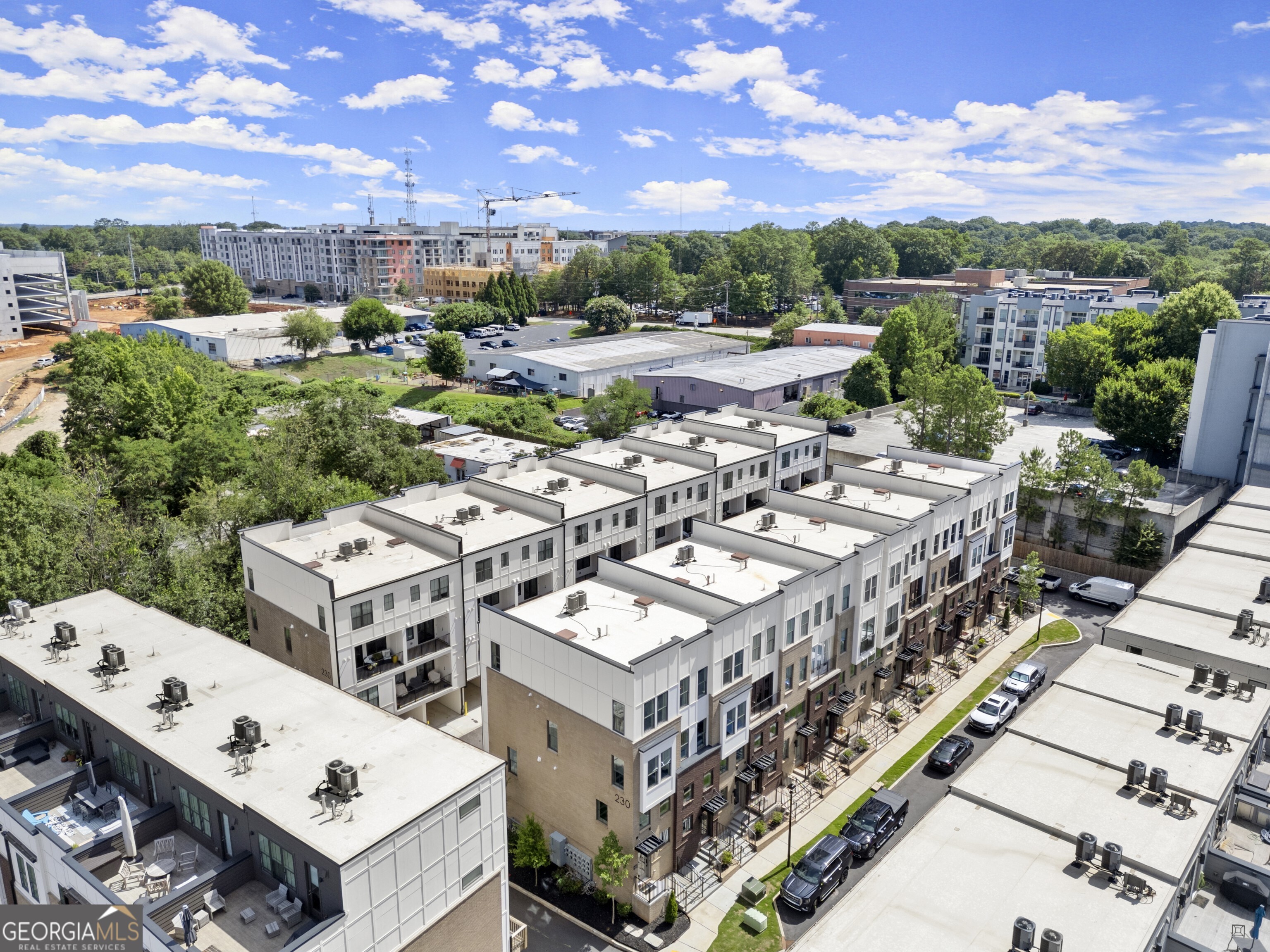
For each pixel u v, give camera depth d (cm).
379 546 5562
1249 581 5650
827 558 4997
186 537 6581
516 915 4044
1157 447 10538
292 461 7788
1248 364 8862
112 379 11031
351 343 19950
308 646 4941
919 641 6047
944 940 2755
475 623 5519
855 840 4344
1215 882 3372
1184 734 3928
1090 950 2703
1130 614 5216
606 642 4100
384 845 2731
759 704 4647
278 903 2761
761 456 7750
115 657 3838
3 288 19762
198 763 3178
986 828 3306
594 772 3988
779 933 3891
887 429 12012
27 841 3156
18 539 5944
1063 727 3988
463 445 10312
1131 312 13650
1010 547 7156
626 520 6506
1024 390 15950
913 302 15800
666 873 4169
